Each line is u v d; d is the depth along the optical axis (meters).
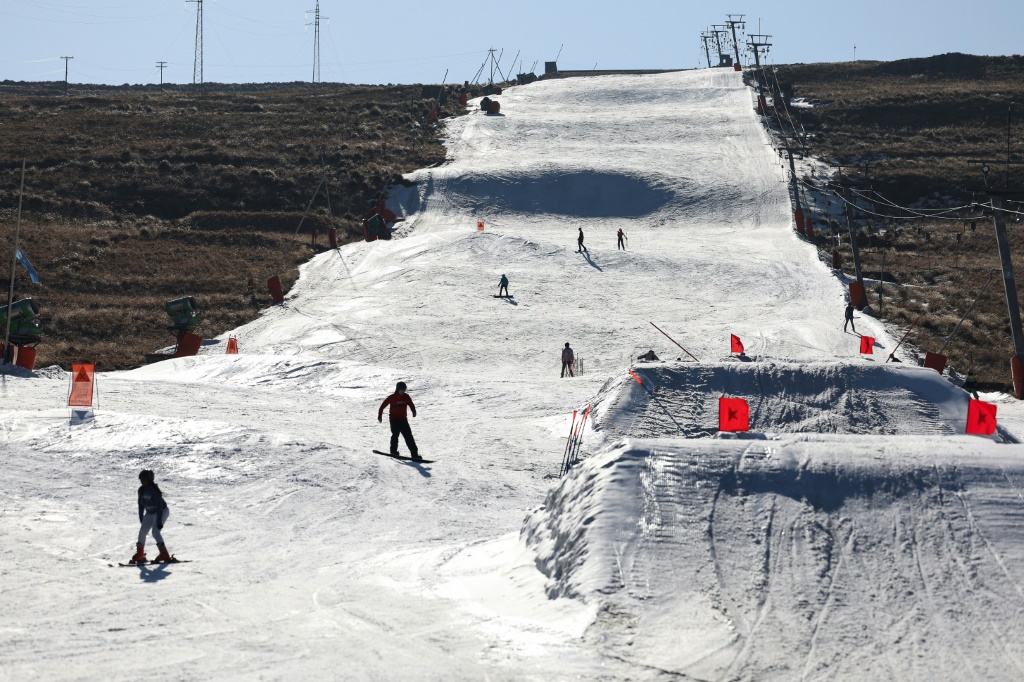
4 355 66.75
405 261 123.50
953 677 20.23
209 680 19.08
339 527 34.75
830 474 27.45
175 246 134.50
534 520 29.50
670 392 55.72
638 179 162.62
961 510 26.16
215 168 171.88
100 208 154.00
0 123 197.00
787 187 161.38
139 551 29.08
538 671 19.77
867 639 21.73
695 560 24.48
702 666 20.30
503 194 159.00
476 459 48.31
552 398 66.69
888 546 25.08
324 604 24.45
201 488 38.88
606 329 95.00
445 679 19.27
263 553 30.78
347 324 97.75
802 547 25.03
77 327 103.31
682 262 120.50
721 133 193.75
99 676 19.25
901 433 51.41
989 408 41.28
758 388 55.28
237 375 74.44
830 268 119.00
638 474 27.38
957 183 169.75
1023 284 120.69
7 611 23.67
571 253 124.56
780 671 20.25
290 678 19.19
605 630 21.70
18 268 120.25
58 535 31.88
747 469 27.69
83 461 40.81
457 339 92.38
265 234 142.38
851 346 89.81
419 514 37.16
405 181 164.25
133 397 55.00
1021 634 21.95
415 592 25.48
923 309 109.75
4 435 43.25
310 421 53.97
